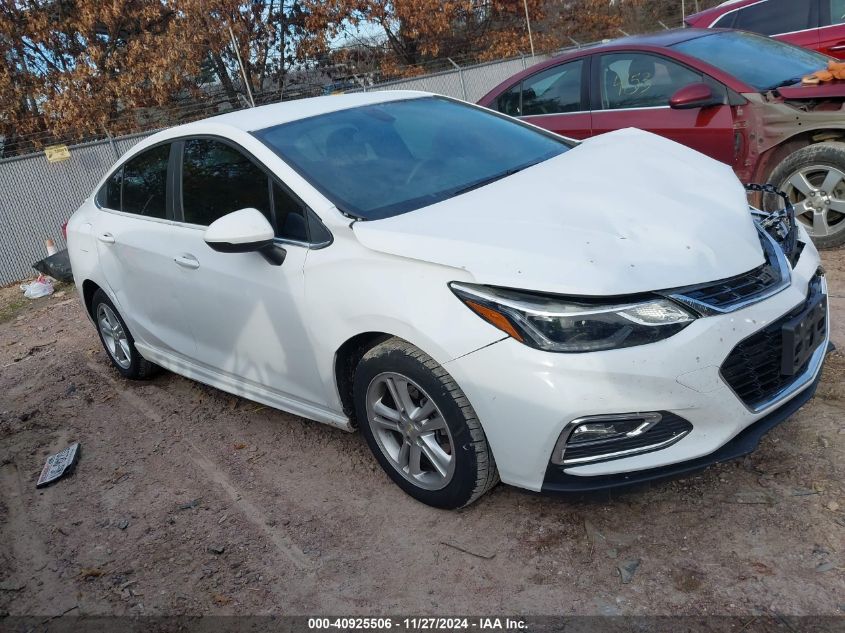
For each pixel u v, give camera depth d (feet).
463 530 9.70
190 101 60.23
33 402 16.88
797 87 16.70
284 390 11.80
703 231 9.04
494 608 8.33
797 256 9.90
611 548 8.93
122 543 10.75
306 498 11.08
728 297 8.45
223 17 58.75
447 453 9.72
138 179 14.51
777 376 8.89
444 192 10.94
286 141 11.66
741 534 8.77
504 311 8.39
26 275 35.99
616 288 8.11
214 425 14.05
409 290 9.17
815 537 8.51
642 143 12.30
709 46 19.15
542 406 8.22
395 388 9.84
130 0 60.18
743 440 8.63
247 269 11.37
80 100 56.54
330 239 10.26
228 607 9.07
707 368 8.14
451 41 72.49
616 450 8.36
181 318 13.32
